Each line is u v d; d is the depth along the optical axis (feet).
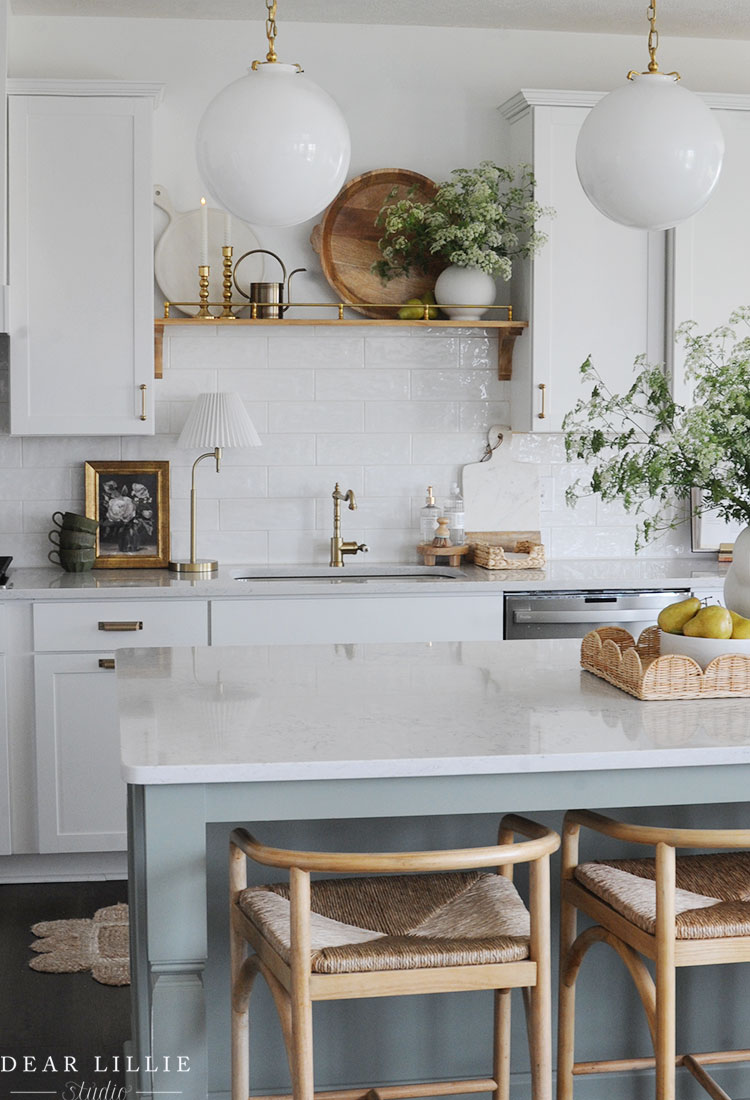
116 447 15.88
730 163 15.53
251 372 16.05
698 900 7.23
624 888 7.25
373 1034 8.37
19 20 15.39
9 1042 10.15
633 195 8.08
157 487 15.85
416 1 15.14
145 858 6.67
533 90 15.05
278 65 7.83
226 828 8.13
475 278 15.30
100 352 14.62
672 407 8.54
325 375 16.17
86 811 13.92
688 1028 8.77
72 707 13.80
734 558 8.68
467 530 16.48
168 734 7.10
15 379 14.55
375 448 16.31
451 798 6.77
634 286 15.51
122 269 14.57
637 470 8.28
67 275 14.52
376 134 16.08
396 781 6.70
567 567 15.75
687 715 7.67
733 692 8.19
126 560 15.79
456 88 16.19
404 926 6.78
